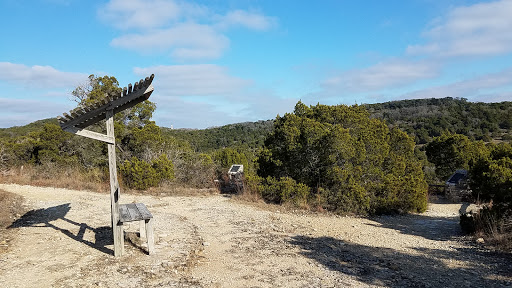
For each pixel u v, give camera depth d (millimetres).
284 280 4883
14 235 6660
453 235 8695
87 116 5438
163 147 19750
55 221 7957
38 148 19844
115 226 5512
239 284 4652
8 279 4512
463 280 5082
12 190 12172
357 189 11438
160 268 5082
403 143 15320
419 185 12961
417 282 4961
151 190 14258
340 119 13984
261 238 7430
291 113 13961
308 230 8539
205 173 17078
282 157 13844
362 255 6434
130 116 22297
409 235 8609
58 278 4586
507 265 5887
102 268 5004
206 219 9289
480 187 8781
